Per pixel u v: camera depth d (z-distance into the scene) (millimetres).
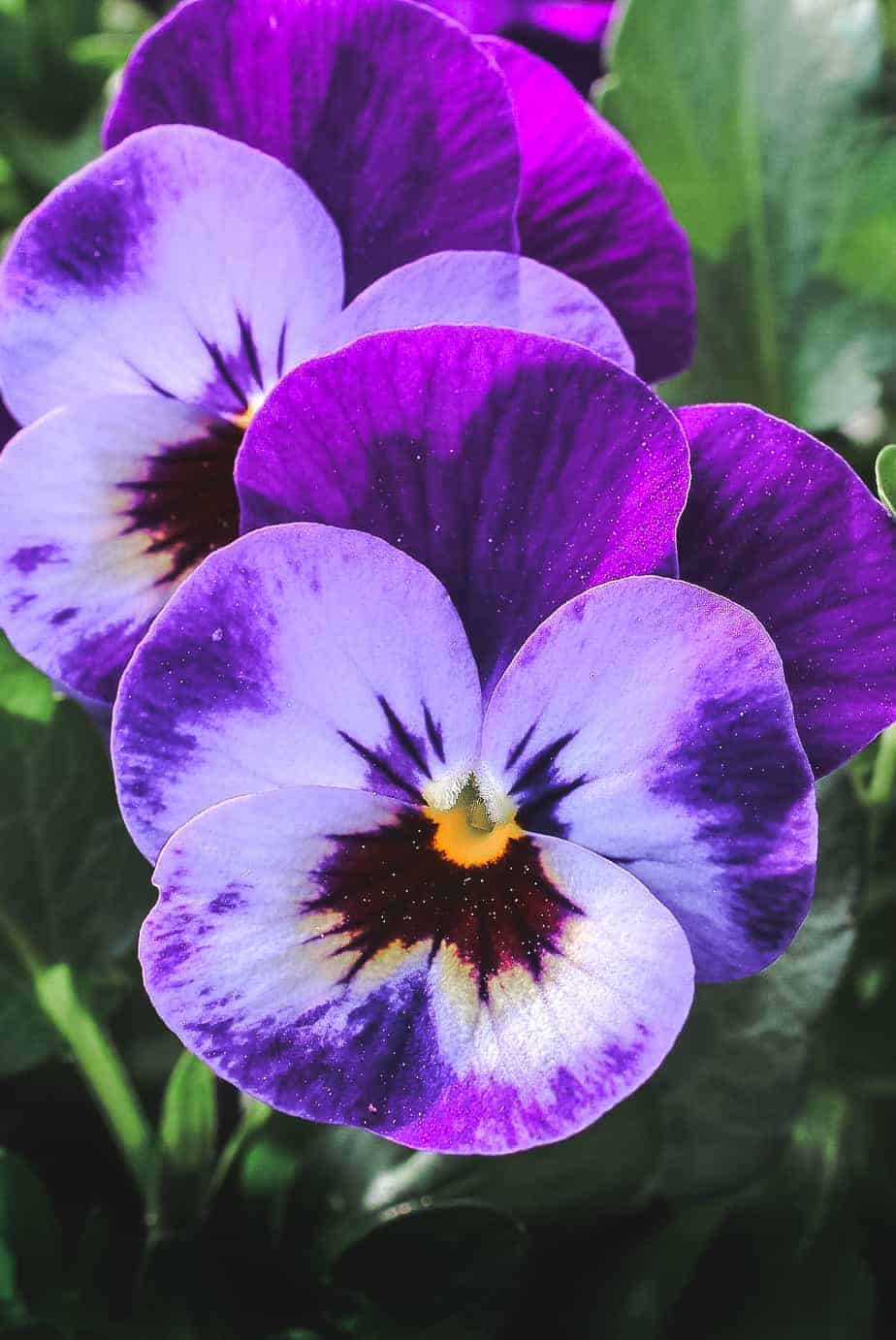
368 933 165
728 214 243
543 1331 218
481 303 175
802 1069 213
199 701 162
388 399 163
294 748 164
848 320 245
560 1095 162
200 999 162
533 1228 215
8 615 184
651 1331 216
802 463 169
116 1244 214
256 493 166
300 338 183
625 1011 161
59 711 207
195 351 182
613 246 197
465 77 181
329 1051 164
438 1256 209
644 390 162
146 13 345
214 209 176
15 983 213
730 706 161
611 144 192
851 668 172
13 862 209
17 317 179
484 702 169
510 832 169
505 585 168
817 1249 230
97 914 213
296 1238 215
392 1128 163
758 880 164
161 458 184
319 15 179
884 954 243
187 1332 207
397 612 161
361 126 183
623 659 161
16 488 180
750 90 239
